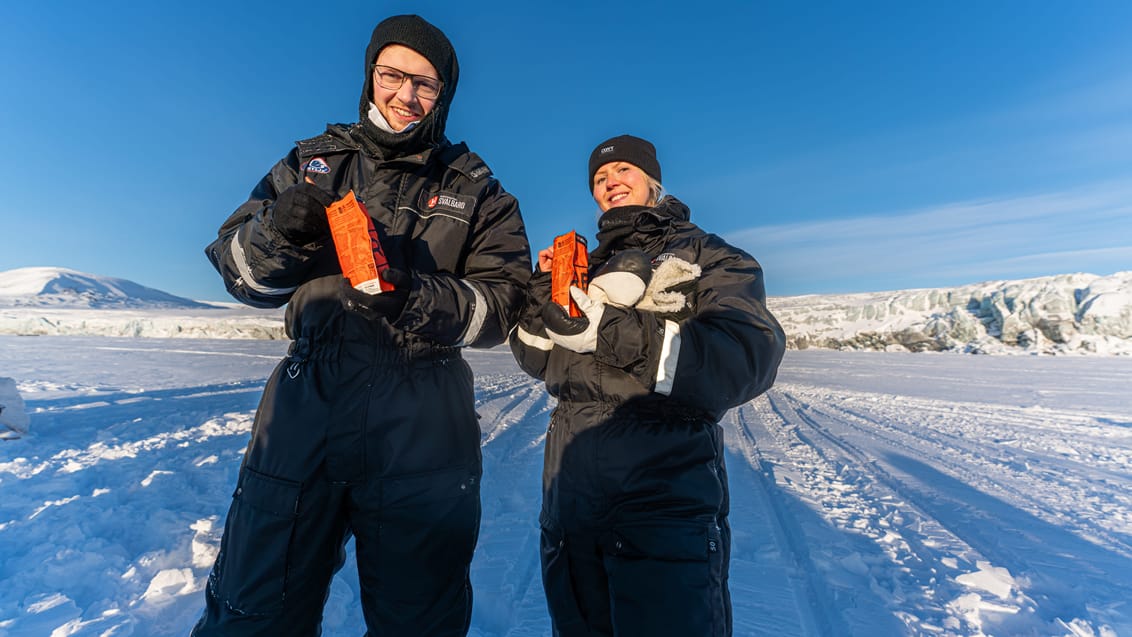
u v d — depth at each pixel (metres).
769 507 4.29
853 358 35.75
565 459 1.63
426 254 1.46
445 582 1.41
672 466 1.49
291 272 1.28
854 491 4.80
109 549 2.92
